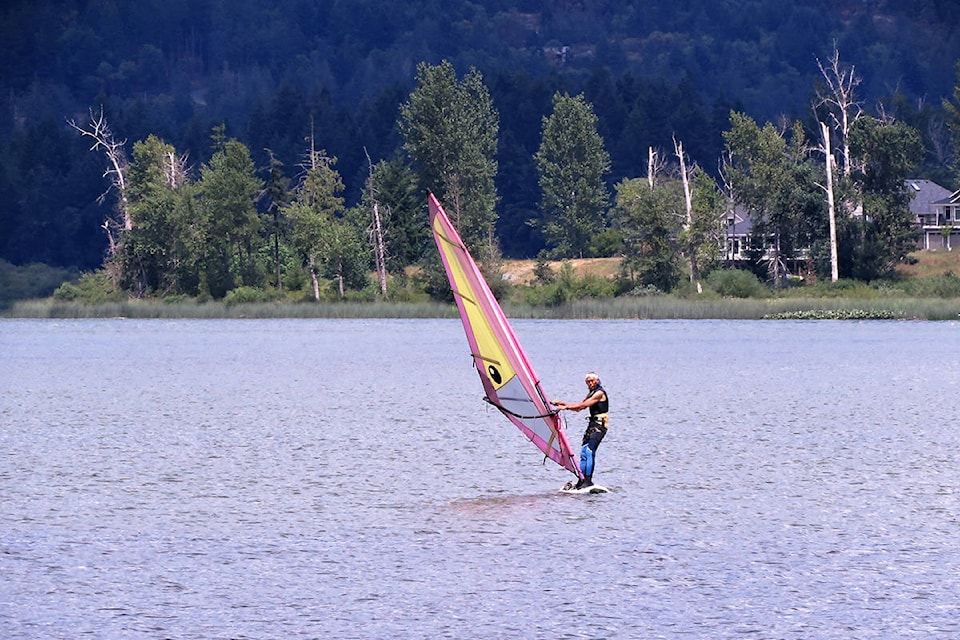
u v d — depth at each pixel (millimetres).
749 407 177375
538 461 126812
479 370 104938
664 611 74875
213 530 95125
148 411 175125
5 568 84375
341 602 76938
